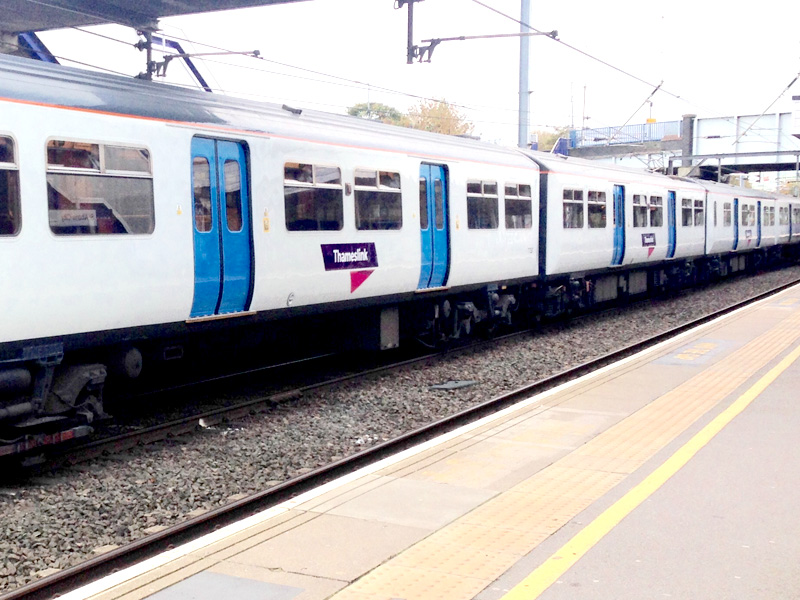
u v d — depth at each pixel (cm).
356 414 933
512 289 1595
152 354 905
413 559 453
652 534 484
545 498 554
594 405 845
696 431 723
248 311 939
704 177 4356
